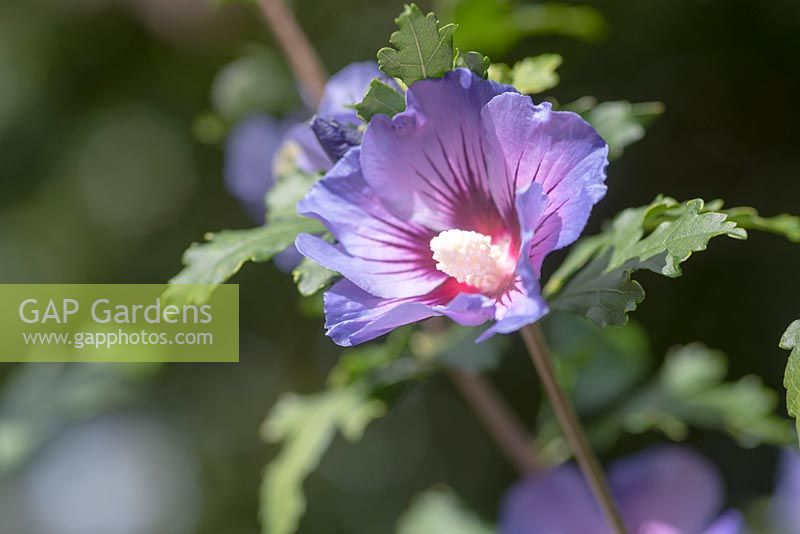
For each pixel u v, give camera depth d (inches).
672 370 35.4
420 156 27.0
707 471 33.1
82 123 65.6
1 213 65.1
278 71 35.6
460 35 33.7
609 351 35.4
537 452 34.9
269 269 61.2
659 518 33.1
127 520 57.1
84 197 65.7
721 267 56.0
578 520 33.3
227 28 49.1
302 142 29.3
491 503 58.0
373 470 60.3
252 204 35.8
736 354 55.2
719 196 56.2
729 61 56.6
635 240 26.8
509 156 26.5
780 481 37.6
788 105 56.6
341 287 27.0
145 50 63.9
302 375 62.1
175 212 64.6
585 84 56.1
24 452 42.9
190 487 59.1
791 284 54.8
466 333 32.4
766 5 55.3
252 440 60.9
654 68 56.5
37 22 65.1
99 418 57.5
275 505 32.6
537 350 27.8
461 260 27.0
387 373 32.5
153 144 65.0
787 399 25.3
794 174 56.4
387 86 26.7
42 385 43.3
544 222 26.2
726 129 56.7
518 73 27.8
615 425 34.6
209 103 63.6
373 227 27.2
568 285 27.4
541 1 51.7
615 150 29.5
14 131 65.0
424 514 36.7
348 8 59.6
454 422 60.0
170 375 60.7
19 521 56.1
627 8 55.4
